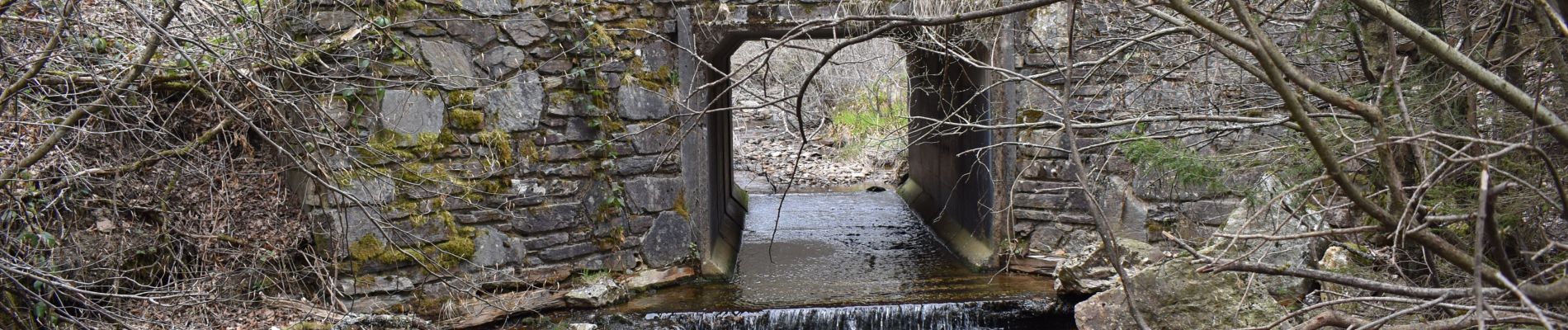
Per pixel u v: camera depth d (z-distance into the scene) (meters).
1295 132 3.96
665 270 6.54
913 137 10.69
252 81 4.04
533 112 5.96
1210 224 6.24
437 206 5.78
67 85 4.49
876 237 8.60
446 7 5.65
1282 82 2.36
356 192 5.58
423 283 5.79
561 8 5.93
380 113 5.56
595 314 5.89
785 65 14.82
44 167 4.79
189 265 5.44
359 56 5.45
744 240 8.47
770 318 5.73
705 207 6.64
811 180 12.17
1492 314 2.14
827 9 6.11
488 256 5.93
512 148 5.93
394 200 5.67
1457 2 3.64
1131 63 6.01
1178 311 4.80
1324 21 4.03
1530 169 3.05
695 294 6.34
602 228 6.30
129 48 5.27
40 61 3.88
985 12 2.79
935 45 6.09
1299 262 4.67
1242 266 2.60
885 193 11.37
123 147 5.23
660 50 6.26
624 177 6.32
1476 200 3.16
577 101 6.08
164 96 5.27
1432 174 2.34
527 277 6.06
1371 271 4.18
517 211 6.00
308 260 5.60
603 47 6.05
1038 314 5.91
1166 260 5.02
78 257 4.91
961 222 8.12
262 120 5.39
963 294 6.20
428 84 5.66
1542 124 2.71
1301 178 3.80
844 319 5.77
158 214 5.33
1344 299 2.69
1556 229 3.50
